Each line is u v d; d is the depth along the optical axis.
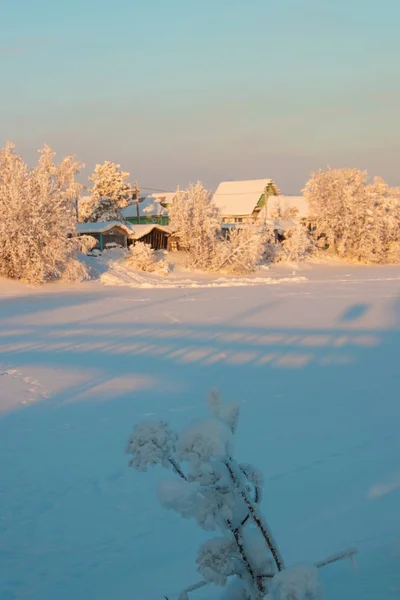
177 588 5.41
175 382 16.27
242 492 3.11
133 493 8.52
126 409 13.48
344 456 9.37
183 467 9.48
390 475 8.11
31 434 11.66
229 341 23.14
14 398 14.75
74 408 13.69
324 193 84.25
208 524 3.06
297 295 42.25
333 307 34.25
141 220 91.81
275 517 6.81
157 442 3.03
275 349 21.19
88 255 62.34
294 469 8.85
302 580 2.71
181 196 70.25
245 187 104.06
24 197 51.31
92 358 20.16
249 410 12.97
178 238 74.12
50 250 51.22
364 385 15.23
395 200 84.81
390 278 57.41
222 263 64.06
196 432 2.92
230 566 3.21
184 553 6.47
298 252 78.19
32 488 8.82
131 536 7.08
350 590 3.93
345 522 6.29
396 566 4.23
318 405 13.20
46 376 17.33
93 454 10.34
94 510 7.93
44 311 34.72
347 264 80.94
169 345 22.48
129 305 37.41
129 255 63.56
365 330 25.33
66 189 55.84
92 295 44.69
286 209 101.38
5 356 20.80
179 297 42.34
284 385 15.55
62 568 6.28
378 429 11.02
